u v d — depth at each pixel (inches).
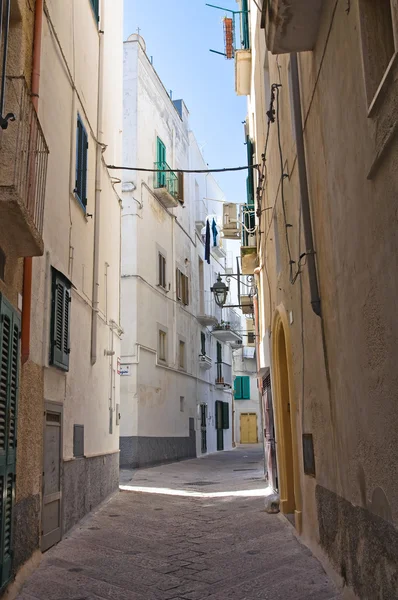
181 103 1040.8
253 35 525.7
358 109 157.4
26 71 254.7
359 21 150.7
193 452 975.6
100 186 442.9
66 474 316.2
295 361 307.6
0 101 196.1
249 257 595.8
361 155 156.5
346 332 187.2
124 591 215.8
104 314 461.7
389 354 141.4
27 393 247.6
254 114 551.2
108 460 451.2
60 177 324.5
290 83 280.1
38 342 269.9
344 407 195.0
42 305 278.4
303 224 253.9
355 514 182.4
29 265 247.8
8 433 205.6
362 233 160.9
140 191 774.5
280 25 208.5
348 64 166.4
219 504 431.2
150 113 842.2
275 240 383.6
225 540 302.4
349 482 190.7
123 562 257.9
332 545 220.7
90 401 397.1
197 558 265.6
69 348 321.1
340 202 186.1
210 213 1217.4
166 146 917.2
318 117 215.5
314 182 231.3
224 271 1362.0
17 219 199.2
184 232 997.8
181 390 922.1
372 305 154.6
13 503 214.2
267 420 514.3
